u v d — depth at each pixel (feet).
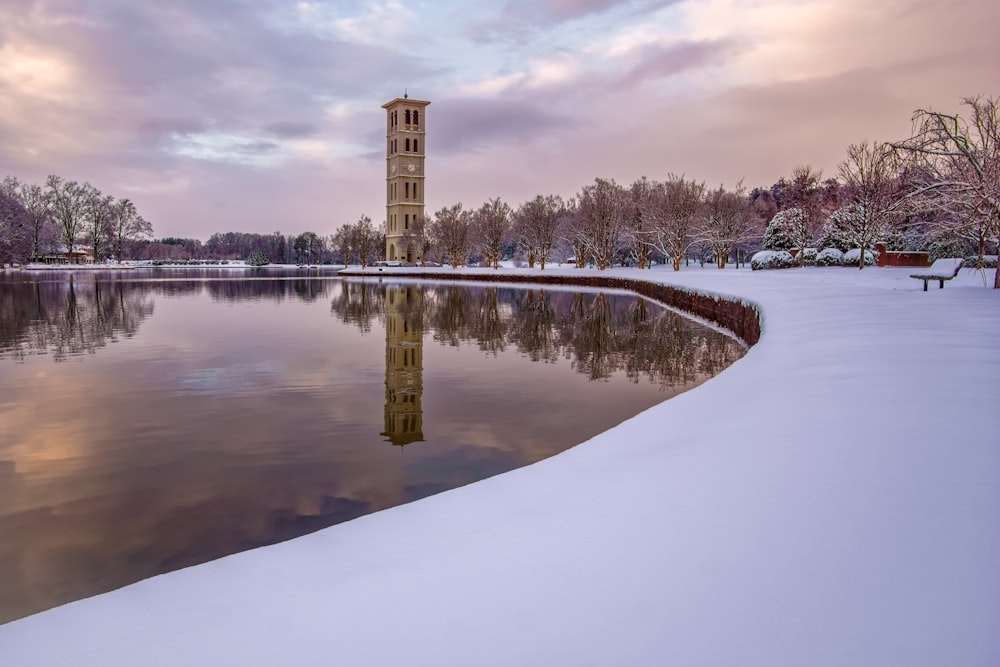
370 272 300.81
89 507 25.17
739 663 8.18
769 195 297.53
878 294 62.39
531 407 41.39
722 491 13.91
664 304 119.96
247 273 359.05
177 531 22.89
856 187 150.00
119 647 9.63
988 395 19.95
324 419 38.40
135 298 140.36
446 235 292.61
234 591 11.32
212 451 31.99
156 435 34.83
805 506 12.62
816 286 81.30
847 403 20.30
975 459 14.37
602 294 150.51
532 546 12.14
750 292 76.84
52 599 18.49
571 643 8.87
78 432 35.58
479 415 39.29
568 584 10.52
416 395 44.68
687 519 12.61
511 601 10.14
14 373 53.11
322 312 109.81
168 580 11.98
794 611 9.20
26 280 217.15
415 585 10.99
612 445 19.92
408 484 27.61
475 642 9.09
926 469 13.94
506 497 15.46
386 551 12.66
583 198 220.43
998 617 8.74
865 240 140.87
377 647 9.16
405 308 117.29
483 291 168.35
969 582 9.58
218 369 55.01
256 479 28.22
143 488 27.12
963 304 48.62
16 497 26.09
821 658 8.17
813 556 10.66
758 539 11.44
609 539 12.07
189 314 105.50
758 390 24.67
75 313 106.01
